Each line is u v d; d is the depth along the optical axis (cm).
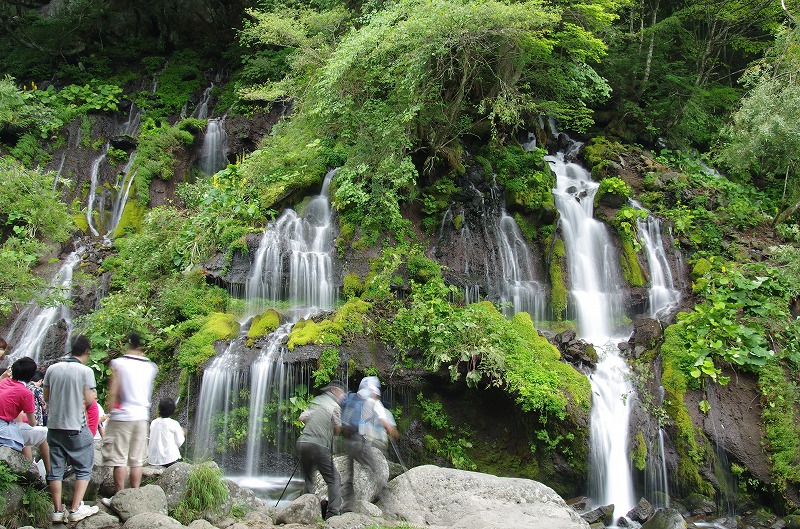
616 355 1239
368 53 1353
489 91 1602
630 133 1975
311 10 1689
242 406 1052
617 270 1455
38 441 739
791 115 1359
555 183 1633
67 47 2145
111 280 1366
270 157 1523
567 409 1048
